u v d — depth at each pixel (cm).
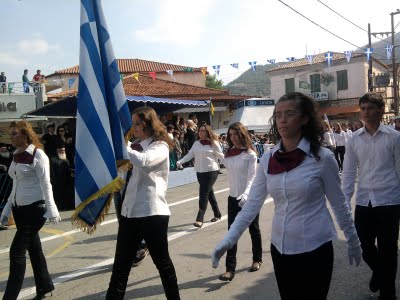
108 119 340
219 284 479
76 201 334
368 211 411
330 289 450
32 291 480
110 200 340
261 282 480
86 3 351
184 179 1367
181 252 609
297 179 255
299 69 4128
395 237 400
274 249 270
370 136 405
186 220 816
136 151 350
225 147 1686
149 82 2786
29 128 429
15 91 1953
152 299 445
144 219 356
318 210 260
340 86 3909
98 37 354
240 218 279
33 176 423
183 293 458
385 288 400
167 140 375
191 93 2653
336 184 264
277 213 269
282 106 259
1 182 895
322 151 259
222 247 265
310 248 256
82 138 336
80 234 745
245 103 2705
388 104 3775
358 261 287
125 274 358
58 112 1357
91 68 343
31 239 429
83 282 506
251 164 479
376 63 3931
